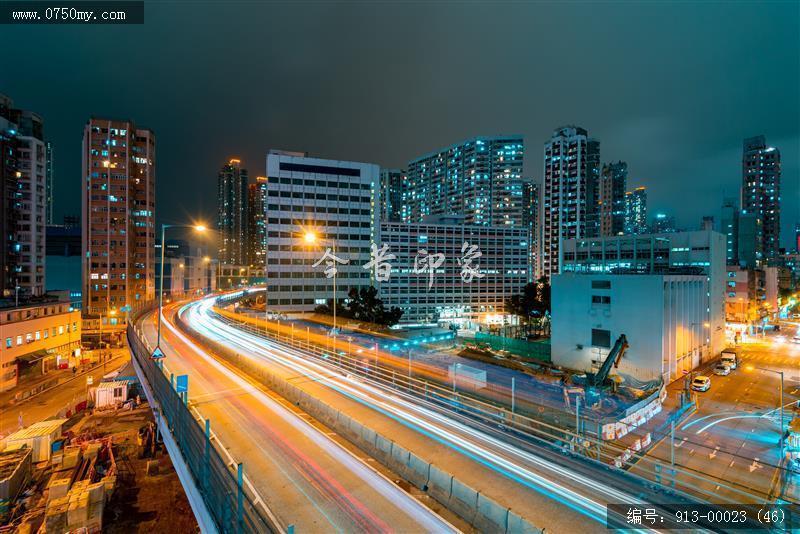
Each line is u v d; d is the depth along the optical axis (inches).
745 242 6205.7
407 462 613.6
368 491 565.3
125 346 3142.2
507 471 572.4
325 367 1268.5
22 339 2188.7
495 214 7101.4
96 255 3850.9
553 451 649.0
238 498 406.9
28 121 3636.8
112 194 3909.9
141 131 4133.9
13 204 3398.1
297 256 3641.7
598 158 6968.5
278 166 3624.5
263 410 904.9
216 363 1417.3
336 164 3806.6
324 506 523.5
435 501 547.8
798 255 7854.3
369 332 2455.7
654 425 1322.6
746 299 3435.0
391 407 855.1
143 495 1112.2
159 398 872.9
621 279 2111.2
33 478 1162.0
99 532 946.7
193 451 572.7
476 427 749.9
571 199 5595.5
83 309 3855.8
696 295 2317.9
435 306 4655.5
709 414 1478.8
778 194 6894.7
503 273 4965.6
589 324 2237.9
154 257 4298.7
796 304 5260.8
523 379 1567.4
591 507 486.0
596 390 1453.0
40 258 3624.5
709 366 2273.6
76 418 1672.0
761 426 1359.5
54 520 911.0
